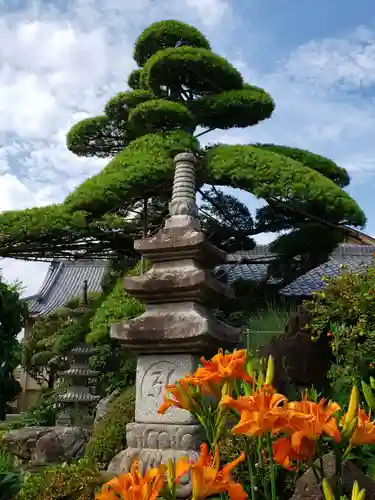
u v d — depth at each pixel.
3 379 9.80
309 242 10.24
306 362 5.85
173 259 4.86
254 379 1.89
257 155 8.42
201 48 9.52
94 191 8.12
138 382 4.71
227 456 3.67
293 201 8.29
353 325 5.87
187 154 5.36
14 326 9.88
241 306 10.04
